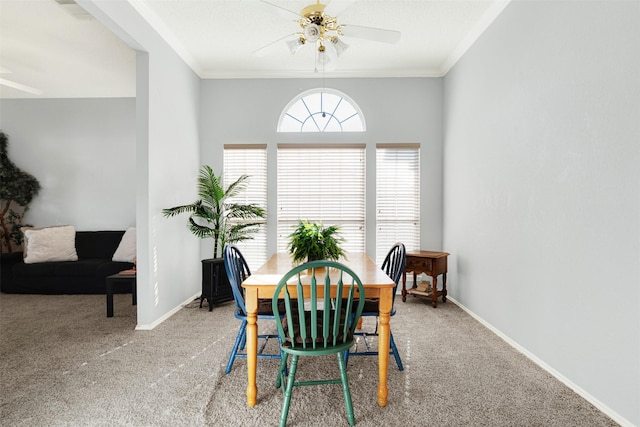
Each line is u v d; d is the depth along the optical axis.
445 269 4.18
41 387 2.20
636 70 1.76
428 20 3.42
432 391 2.15
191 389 2.17
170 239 3.75
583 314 2.11
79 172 5.46
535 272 2.59
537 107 2.58
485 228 3.40
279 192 4.75
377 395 2.10
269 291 2.05
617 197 1.87
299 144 4.70
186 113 4.24
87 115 5.44
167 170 3.69
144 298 3.27
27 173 5.41
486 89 3.39
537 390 2.17
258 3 2.29
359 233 4.75
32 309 3.95
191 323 3.43
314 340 1.81
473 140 3.69
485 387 2.21
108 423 1.83
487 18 3.31
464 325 3.38
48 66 4.33
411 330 3.24
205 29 3.60
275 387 2.21
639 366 1.74
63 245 4.96
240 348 2.76
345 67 4.59
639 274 1.74
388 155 4.74
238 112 4.75
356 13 3.30
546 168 2.47
